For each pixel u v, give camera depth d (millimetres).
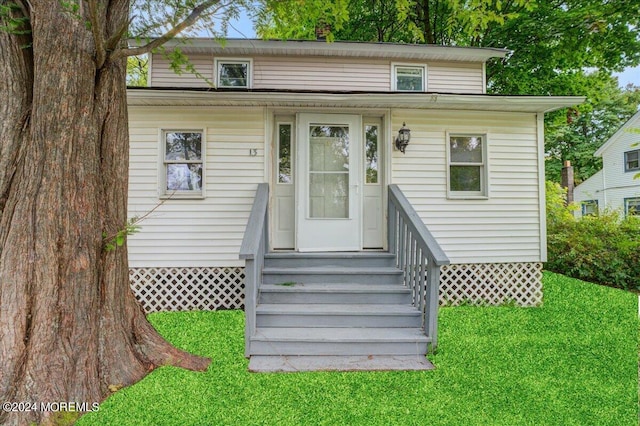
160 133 4758
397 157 4984
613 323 4227
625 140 14273
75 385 2273
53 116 2320
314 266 4449
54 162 2311
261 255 4156
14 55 2381
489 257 5082
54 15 2357
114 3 2717
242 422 2217
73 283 2338
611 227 7020
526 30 8469
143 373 2748
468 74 6391
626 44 7988
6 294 2195
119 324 2664
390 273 4160
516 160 5160
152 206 4727
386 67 6215
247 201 4824
